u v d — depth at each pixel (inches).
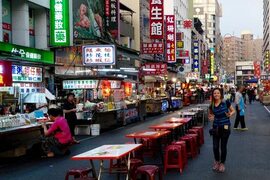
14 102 779.4
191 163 510.9
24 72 866.8
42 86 944.9
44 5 1055.0
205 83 3799.2
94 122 873.5
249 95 2353.6
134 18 2062.0
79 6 1246.3
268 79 3245.6
